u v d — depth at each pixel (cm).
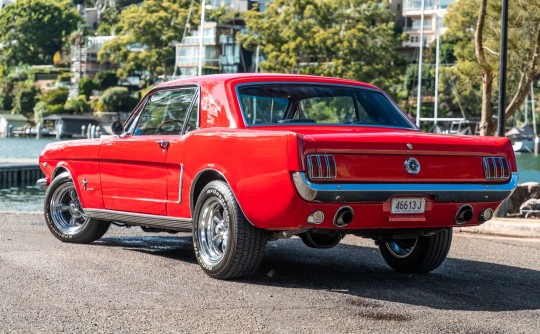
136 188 746
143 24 13700
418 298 596
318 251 849
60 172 884
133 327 490
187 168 675
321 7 9725
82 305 548
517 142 9931
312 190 567
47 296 575
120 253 791
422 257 704
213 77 706
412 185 602
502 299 602
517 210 1445
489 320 529
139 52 14250
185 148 678
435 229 652
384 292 617
